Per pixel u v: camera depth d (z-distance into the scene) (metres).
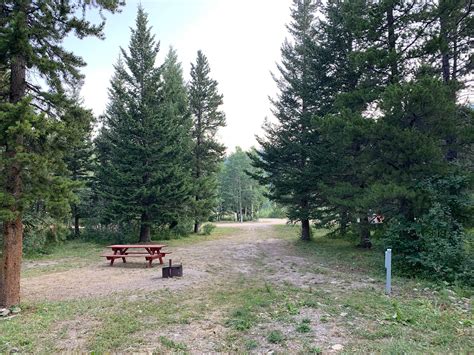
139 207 20.23
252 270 11.77
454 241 9.28
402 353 4.36
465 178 9.47
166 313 6.63
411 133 9.78
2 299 7.05
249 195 60.12
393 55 10.95
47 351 4.82
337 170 16.52
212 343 5.08
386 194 9.92
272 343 4.98
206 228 28.75
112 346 5.00
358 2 13.05
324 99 18.00
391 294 7.84
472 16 10.76
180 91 29.20
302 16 21.50
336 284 9.07
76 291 8.80
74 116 8.05
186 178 22.59
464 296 7.66
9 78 7.78
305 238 21.73
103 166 23.58
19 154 6.41
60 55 7.95
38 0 7.24
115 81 25.25
